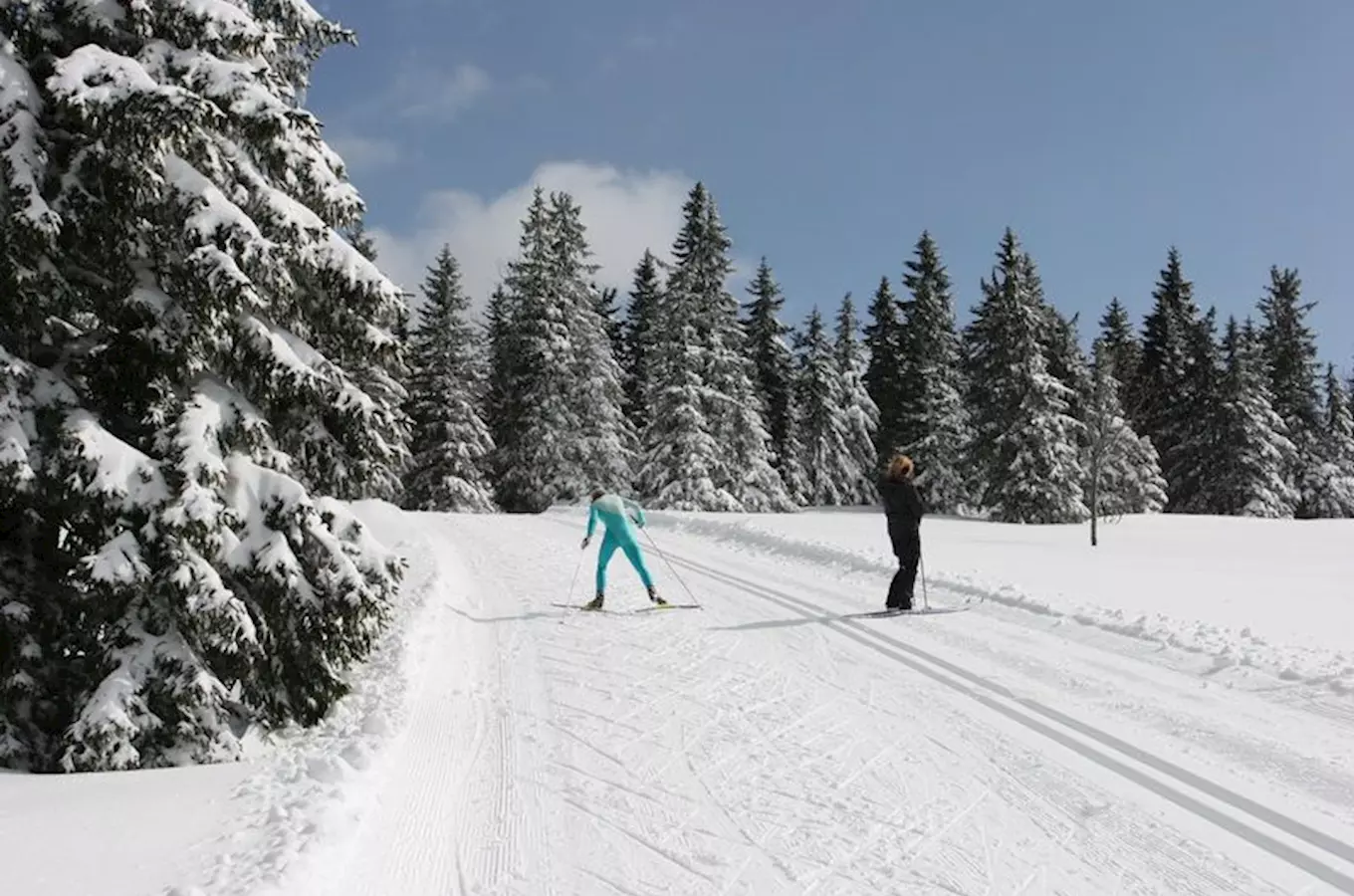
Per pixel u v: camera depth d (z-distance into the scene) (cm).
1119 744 620
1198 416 4847
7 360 655
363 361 838
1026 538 2405
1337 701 676
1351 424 5303
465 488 4003
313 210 836
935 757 607
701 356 3669
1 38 677
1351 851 461
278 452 757
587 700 749
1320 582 1316
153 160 692
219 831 461
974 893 429
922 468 4275
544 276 4116
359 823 477
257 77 795
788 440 4719
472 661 882
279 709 720
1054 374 4209
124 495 647
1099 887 433
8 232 634
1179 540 2355
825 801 538
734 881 442
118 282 706
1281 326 5306
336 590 715
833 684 782
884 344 4947
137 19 712
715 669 839
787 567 1459
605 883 440
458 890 432
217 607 654
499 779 577
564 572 1454
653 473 3634
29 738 688
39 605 701
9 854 434
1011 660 841
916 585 1223
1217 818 504
